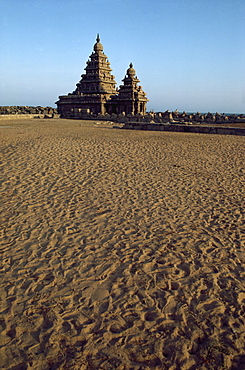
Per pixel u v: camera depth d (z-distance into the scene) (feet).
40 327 12.85
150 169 40.22
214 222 23.35
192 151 55.21
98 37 190.29
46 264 17.54
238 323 13.04
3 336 12.38
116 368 10.93
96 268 17.15
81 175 36.29
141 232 21.49
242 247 19.48
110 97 186.50
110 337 12.27
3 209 25.59
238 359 11.34
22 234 21.20
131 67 180.55
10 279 16.17
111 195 29.30
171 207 26.37
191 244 19.84
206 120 123.85
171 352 11.59
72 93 200.75
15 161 42.75
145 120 127.85
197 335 12.39
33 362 11.15
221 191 31.07
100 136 76.18
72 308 13.97
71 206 26.37
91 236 20.86
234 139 74.13
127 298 14.65
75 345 11.89
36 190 30.55
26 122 129.08
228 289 15.33
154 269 17.07
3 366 11.03
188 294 14.93
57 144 59.16
